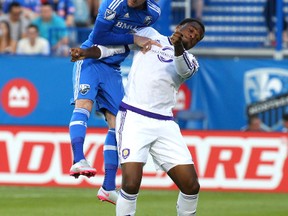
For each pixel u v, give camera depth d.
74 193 46.25
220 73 55.12
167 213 39.19
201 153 48.16
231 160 48.06
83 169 28.69
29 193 46.16
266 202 43.91
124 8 28.88
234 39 63.19
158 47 28.14
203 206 41.94
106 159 30.72
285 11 62.28
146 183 48.19
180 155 27.88
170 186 48.09
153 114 27.81
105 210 40.16
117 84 30.50
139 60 28.14
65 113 54.53
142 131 27.69
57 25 58.91
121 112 28.12
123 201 27.69
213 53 60.12
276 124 54.97
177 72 27.72
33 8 61.06
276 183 47.88
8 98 54.72
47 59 54.53
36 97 54.62
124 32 29.45
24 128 48.78
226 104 55.12
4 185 48.97
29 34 57.53
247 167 48.00
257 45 62.88
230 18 63.59
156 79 27.78
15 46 58.84
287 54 58.81
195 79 55.22
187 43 28.02
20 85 54.66
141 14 29.28
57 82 54.59
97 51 29.59
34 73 54.56
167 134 27.89
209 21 63.59
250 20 63.59
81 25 61.38
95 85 30.14
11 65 54.62
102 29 29.09
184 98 55.25
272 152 47.91
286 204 43.22
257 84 55.09
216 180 48.06
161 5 54.81
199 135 48.16
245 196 46.38
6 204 41.78
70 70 54.47
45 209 40.22
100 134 48.00
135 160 27.55
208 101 55.19
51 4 60.84
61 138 48.50
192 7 62.03
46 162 48.66
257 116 55.03
